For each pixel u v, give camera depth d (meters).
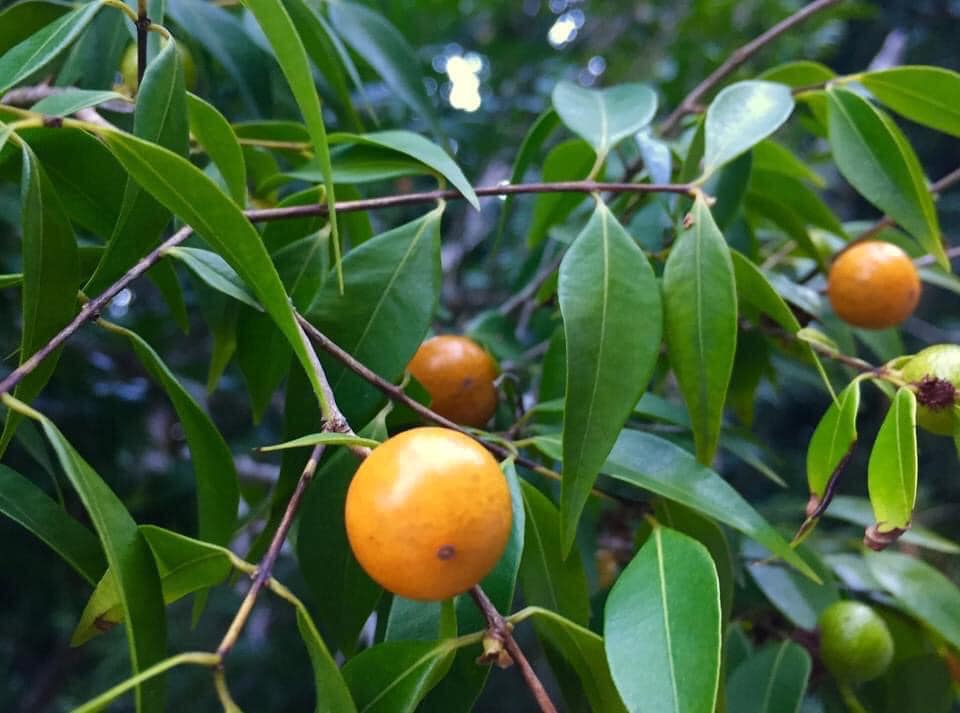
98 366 0.39
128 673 0.44
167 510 0.39
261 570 0.12
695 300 0.18
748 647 0.24
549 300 0.30
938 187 0.28
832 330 0.28
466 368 0.21
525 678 0.13
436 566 0.12
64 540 0.15
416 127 0.44
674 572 0.14
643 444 0.18
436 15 0.52
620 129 0.22
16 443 0.33
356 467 0.17
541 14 0.61
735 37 0.53
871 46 0.71
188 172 0.13
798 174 0.26
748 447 0.26
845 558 0.28
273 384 0.20
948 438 0.61
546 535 0.17
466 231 0.52
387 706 0.13
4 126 0.13
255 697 0.46
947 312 0.67
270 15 0.13
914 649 0.26
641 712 0.13
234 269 0.15
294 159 0.26
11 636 0.44
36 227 0.15
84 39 0.23
